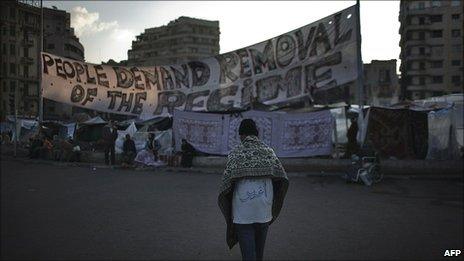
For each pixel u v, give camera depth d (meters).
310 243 6.53
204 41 141.75
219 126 18.48
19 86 77.62
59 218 8.17
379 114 16.86
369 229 7.47
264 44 19.34
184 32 139.38
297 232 7.23
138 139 20.77
